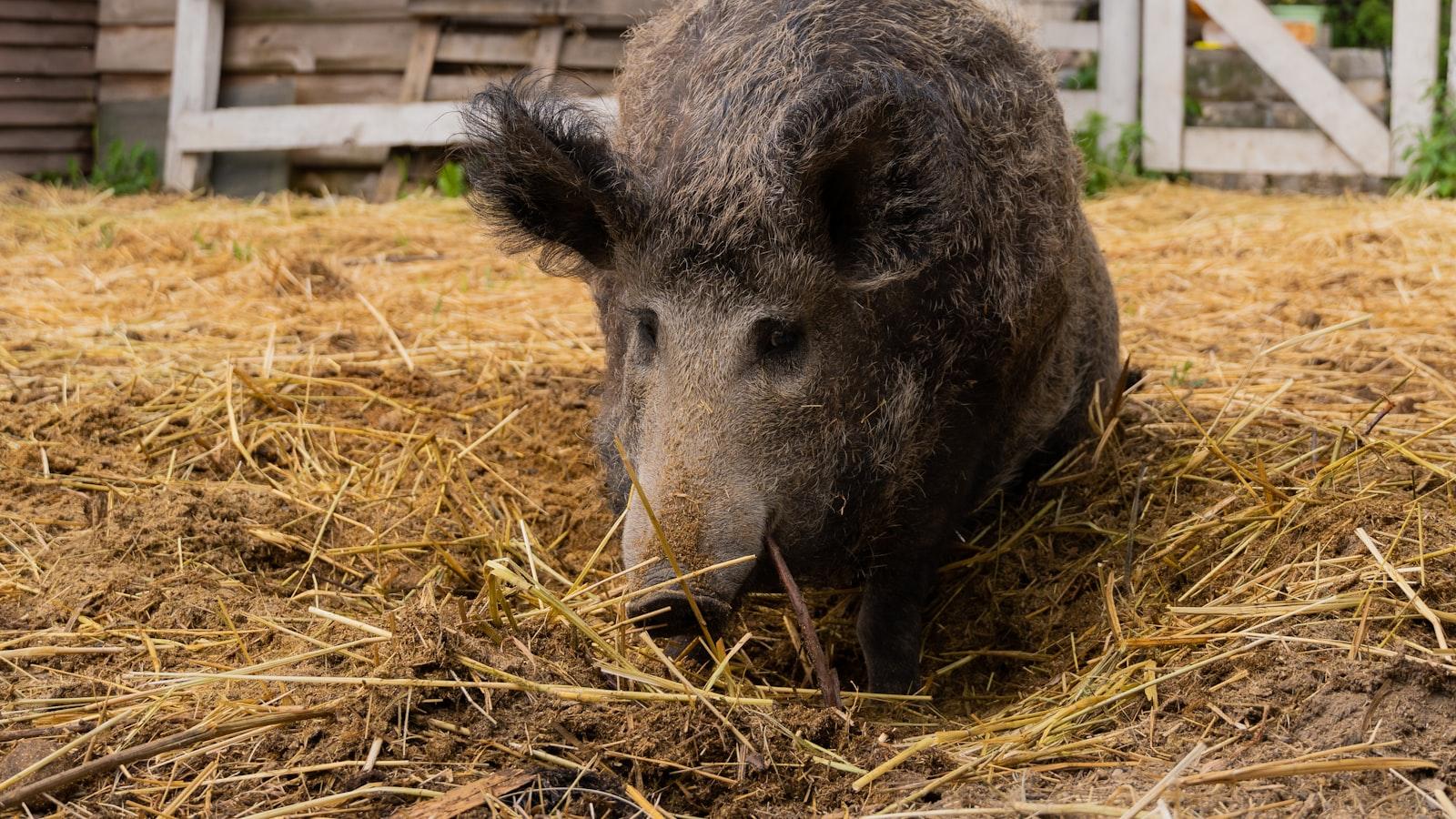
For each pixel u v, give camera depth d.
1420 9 12.17
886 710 4.14
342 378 6.18
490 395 6.11
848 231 3.65
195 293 7.96
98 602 4.15
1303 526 4.17
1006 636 4.66
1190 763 3.07
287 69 13.38
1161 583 4.32
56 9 13.44
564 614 3.55
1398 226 9.59
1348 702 3.27
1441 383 5.88
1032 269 4.12
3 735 3.34
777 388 3.58
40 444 5.18
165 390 5.86
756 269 3.53
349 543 4.79
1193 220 10.69
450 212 11.53
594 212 3.73
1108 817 2.90
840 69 3.69
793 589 3.65
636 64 4.38
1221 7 12.59
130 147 13.68
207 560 4.50
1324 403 5.74
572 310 7.82
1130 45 12.86
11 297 7.70
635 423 3.73
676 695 3.42
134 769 3.24
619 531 4.96
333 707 3.36
